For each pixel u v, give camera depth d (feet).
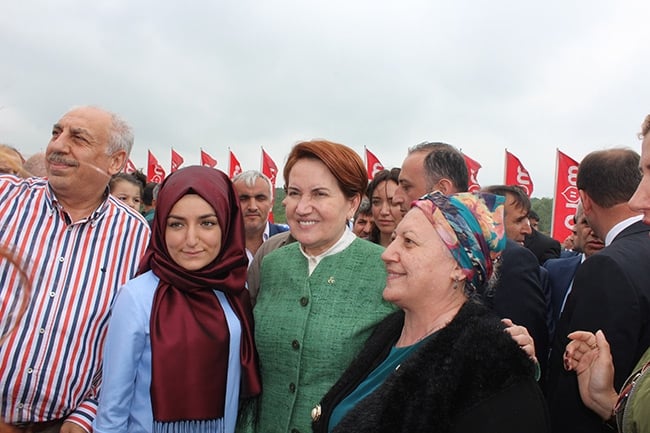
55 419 8.17
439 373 5.12
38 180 8.93
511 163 37.96
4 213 8.35
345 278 7.31
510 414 4.80
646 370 4.82
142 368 6.86
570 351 6.59
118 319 6.86
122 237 8.92
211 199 7.33
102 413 6.57
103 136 8.33
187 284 7.24
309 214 7.23
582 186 8.79
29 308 7.94
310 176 7.21
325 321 7.02
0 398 7.20
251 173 15.06
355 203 7.72
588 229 11.02
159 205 7.48
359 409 5.61
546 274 11.68
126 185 19.47
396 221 12.98
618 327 6.82
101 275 8.54
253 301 9.06
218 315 7.32
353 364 6.48
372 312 7.06
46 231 8.39
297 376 6.94
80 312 8.25
